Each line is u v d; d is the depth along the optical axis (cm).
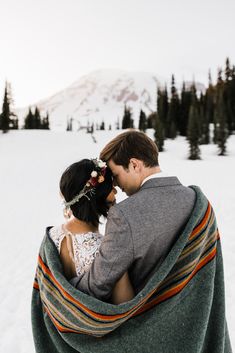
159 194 115
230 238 701
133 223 106
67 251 126
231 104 6819
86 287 109
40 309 145
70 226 129
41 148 4559
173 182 121
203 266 123
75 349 127
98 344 115
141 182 126
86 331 112
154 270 112
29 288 539
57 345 129
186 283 116
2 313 454
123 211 108
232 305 412
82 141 5412
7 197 1566
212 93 7619
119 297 111
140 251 107
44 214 1180
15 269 636
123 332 114
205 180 1831
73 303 109
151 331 115
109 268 105
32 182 2055
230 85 6981
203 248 122
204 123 5806
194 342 118
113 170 130
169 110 7106
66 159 3328
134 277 114
